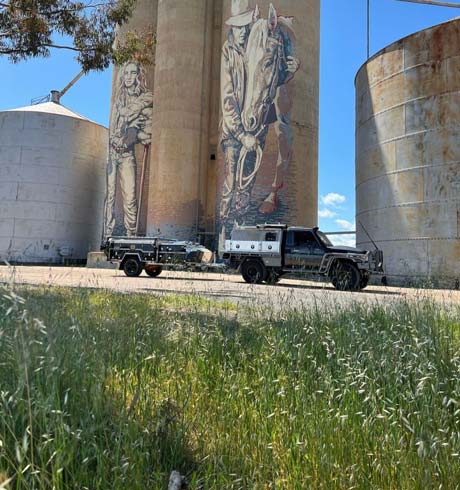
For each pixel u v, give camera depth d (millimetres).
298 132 32344
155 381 3133
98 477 1679
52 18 10938
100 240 49688
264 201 31016
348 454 2047
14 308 1953
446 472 1890
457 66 19328
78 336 3104
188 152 36344
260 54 32250
